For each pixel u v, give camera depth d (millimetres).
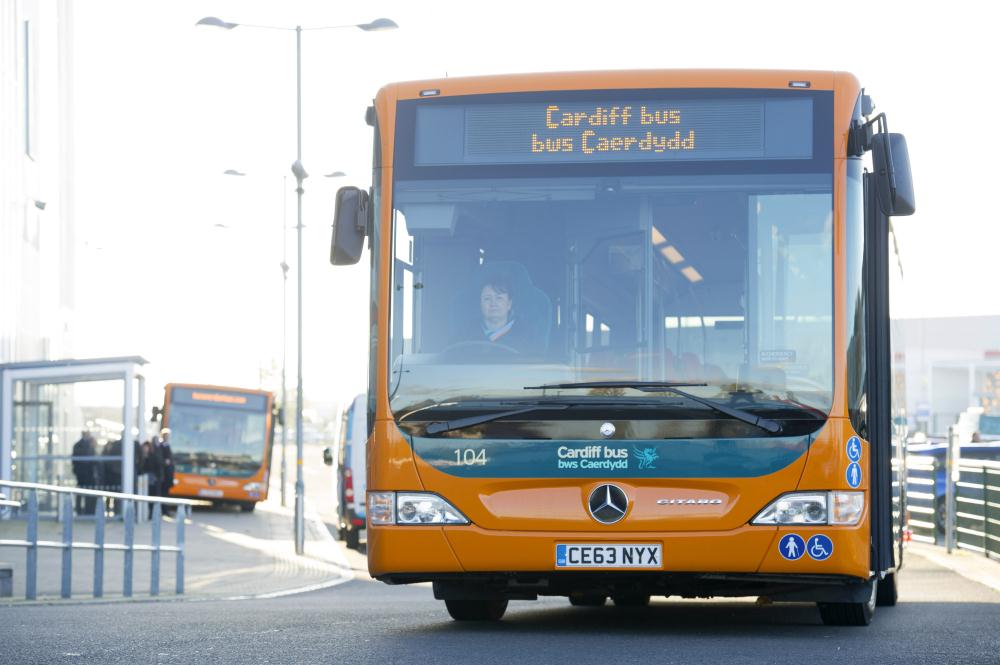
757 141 15758
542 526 14930
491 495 15070
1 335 60219
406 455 15258
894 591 21469
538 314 15453
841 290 15297
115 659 12250
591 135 15898
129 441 55469
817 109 15797
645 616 19109
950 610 20672
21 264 64500
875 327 16766
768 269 15391
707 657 12477
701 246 15500
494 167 15961
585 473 14930
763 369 15109
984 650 13219
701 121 15859
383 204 16016
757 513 14805
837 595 15414
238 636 14641
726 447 14852
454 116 16109
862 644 13852
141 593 30188
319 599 27953
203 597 29203
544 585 15211
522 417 15094
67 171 82250
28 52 67250
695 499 14828
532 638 14562
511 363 15328
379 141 16219
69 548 26078
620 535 14828
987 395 164500
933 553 39844
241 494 78562
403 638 14445
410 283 15734
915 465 45438
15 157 63188
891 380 17766
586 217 15664
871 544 16203
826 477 14828
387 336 15641
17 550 25281
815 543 14750
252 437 79062
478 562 15008
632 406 15023
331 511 86562
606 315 15375
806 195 15562
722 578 14852
